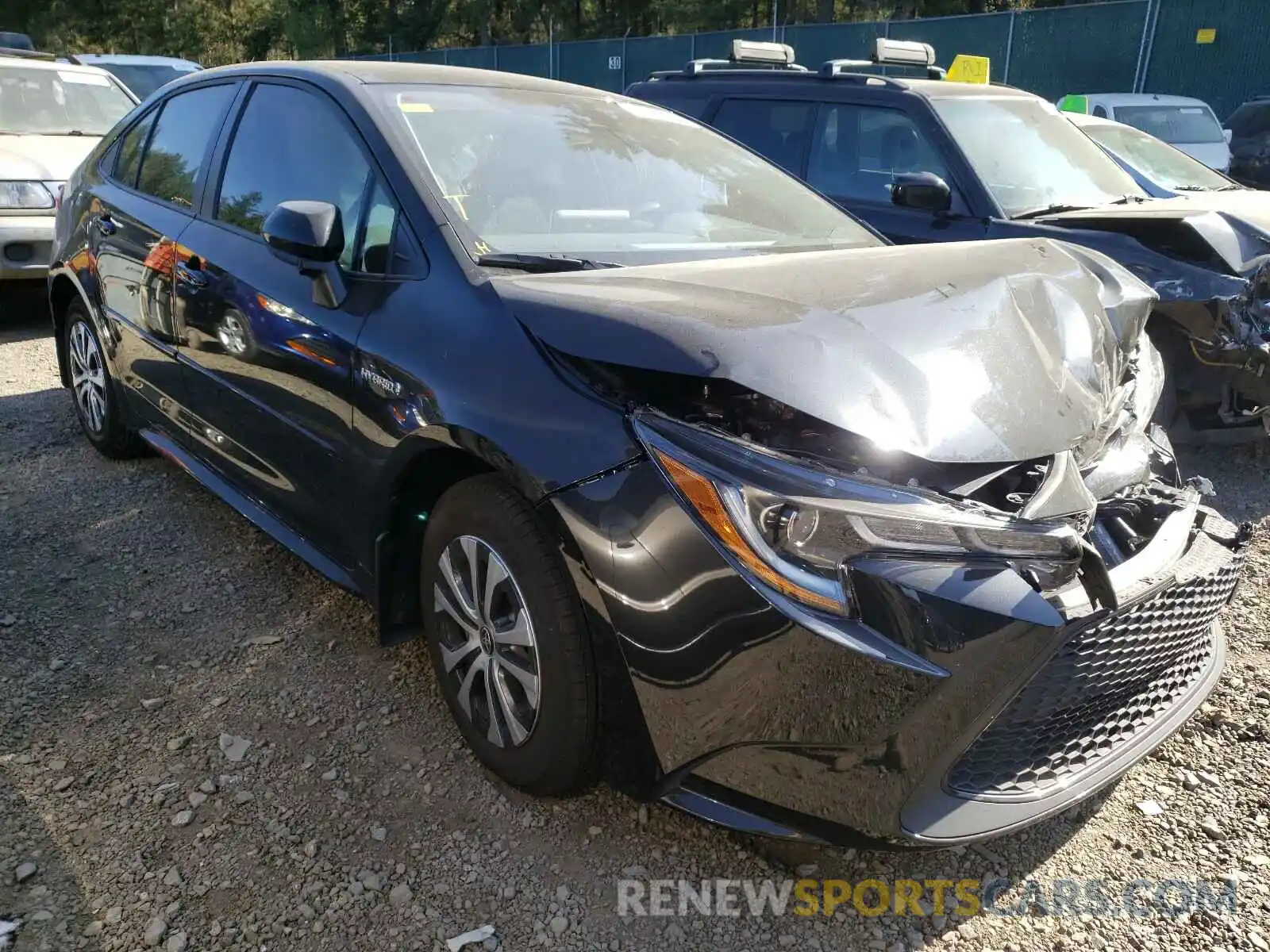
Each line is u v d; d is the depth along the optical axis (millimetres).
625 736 2141
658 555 1977
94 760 2562
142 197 4039
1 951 1980
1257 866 2305
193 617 3279
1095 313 2510
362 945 2045
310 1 38625
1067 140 6031
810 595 1853
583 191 3033
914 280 2393
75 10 32594
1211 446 5359
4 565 3590
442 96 3145
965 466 1991
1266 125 13672
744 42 7312
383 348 2543
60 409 5426
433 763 2592
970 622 1848
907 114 5711
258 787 2486
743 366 1936
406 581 2723
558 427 2137
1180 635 2303
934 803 1971
